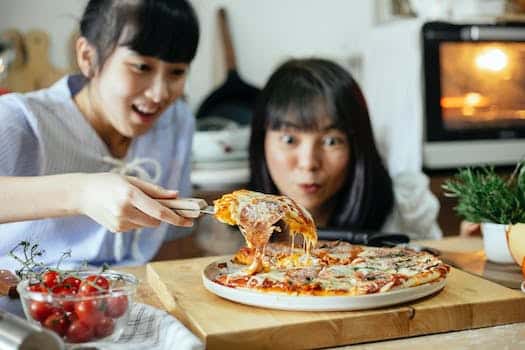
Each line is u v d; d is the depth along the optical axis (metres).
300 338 0.94
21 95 1.52
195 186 2.18
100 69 1.48
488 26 2.38
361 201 1.88
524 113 2.48
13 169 1.47
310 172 1.80
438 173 2.38
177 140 1.84
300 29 2.69
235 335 0.90
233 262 1.22
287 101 1.78
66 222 1.54
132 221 1.04
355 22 2.73
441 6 2.43
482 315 1.03
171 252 1.88
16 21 2.35
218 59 2.59
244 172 2.19
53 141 1.52
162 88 1.46
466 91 2.39
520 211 1.31
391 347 0.95
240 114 2.53
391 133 2.44
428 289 1.04
